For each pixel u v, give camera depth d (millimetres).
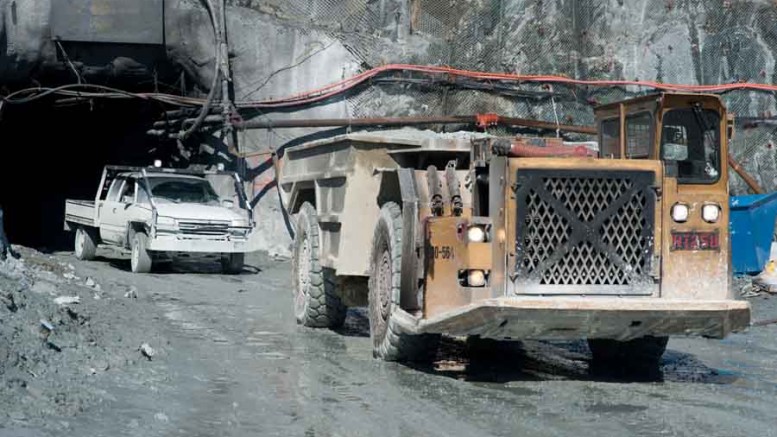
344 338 12148
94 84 27359
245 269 23078
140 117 30203
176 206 21531
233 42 26844
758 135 25859
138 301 15430
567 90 26484
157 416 7359
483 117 25250
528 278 8734
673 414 7828
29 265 15547
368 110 26312
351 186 11219
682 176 9195
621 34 27047
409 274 9406
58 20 25953
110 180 24281
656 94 9391
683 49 26672
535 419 7594
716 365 10547
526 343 11922
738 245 18469
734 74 26453
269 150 26688
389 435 7039
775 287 17250
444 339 12211
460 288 8977
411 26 27156
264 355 10656
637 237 8914
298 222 13648
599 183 8852
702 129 9320
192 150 27938
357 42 26766
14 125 31578
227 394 8445
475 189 9266
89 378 8523
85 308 12688
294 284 13695
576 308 8508
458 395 8547
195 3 26875
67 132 32188
